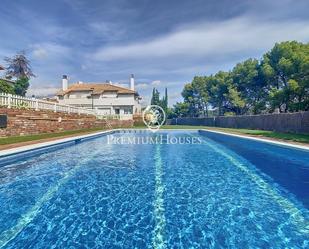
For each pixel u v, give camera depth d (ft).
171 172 29.22
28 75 145.89
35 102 56.95
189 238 13.66
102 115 113.29
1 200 19.54
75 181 25.05
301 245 12.86
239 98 140.67
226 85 151.74
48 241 13.32
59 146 42.70
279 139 46.80
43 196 20.51
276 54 112.98
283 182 24.72
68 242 13.20
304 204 18.71
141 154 43.06
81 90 151.74
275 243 13.10
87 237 13.75
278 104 94.73
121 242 13.21
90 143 57.11
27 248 12.60
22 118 49.39
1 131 43.11
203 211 17.43
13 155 30.07
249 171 29.55
